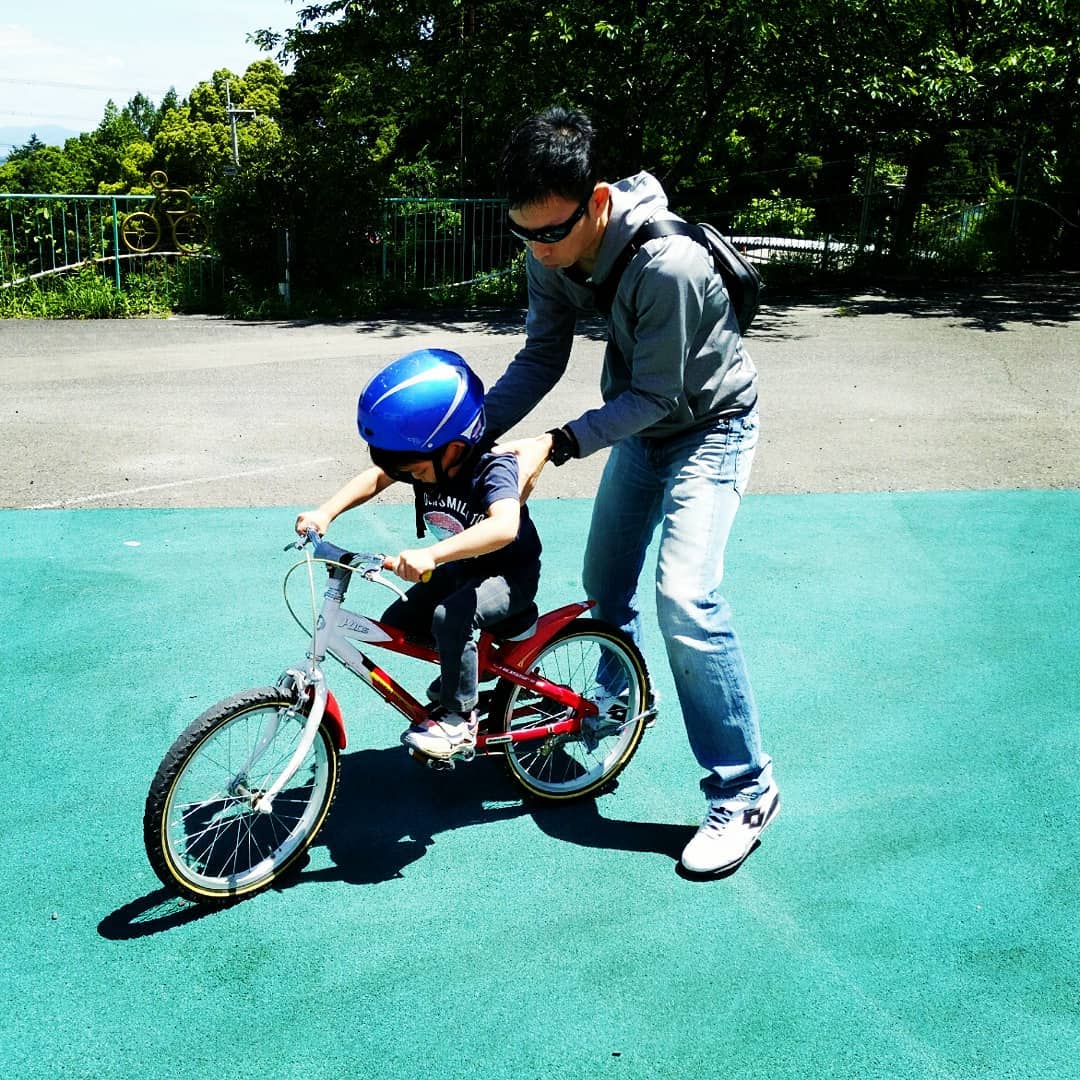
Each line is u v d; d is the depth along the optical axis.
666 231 2.69
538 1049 2.41
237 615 4.57
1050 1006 2.54
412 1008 2.53
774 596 4.88
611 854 3.13
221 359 10.42
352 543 5.37
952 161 19.52
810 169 20.45
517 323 13.21
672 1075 2.35
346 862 3.08
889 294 15.89
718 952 2.72
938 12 17.61
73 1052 2.37
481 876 3.02
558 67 15.42
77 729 3.67
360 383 9.29
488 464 2.78
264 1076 2.32
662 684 4.14
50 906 2.84
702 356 2.84
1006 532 5.71
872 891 2.96
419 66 17.58
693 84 16.09
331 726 3.02
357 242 14.41
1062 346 11.41
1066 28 16.72
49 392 8.68
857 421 8.04
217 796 2.94
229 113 53.38
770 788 3.15
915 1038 2.45
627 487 3.23
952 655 4.34
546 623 3.22
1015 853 3.13
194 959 2.67
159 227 14.54
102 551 5.22
